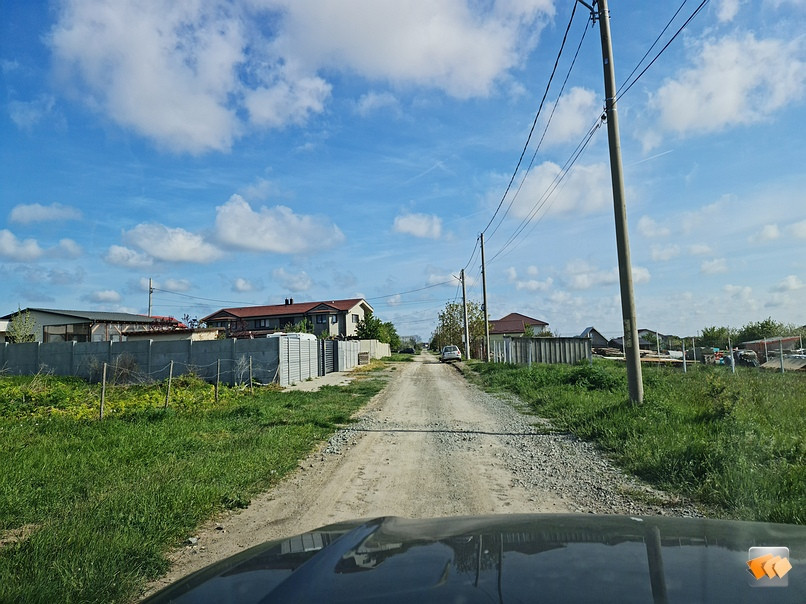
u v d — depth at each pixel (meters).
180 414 10.66
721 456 5.66
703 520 1.88
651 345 51.06
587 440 8.31
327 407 12.87
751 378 14.73
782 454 5.82
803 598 1.12
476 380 22.34
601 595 1.14
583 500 5.23
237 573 1.56
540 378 17.00
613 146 10.32
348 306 60.72
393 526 1.91
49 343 22.22
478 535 1.70
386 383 21.59
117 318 41.72
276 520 4.82
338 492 5.71
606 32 10.41
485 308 33.59
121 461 6.47
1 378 19.30
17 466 5.95
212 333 32.38
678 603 1.09
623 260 10.02
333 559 1.51
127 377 20.27
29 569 3.40
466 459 7.23
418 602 1.15
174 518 4.55
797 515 4.09
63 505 4.88
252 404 12.16
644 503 5.04
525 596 1.15
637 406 9.12
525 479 6.11
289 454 7.38
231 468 6.27
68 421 9.48
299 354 22.97
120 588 3.26
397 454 7.63
